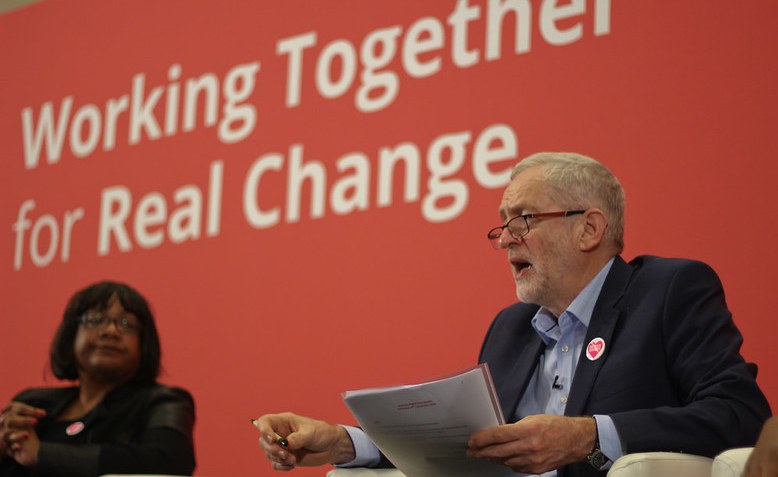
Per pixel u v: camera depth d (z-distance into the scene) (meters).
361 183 8.26
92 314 7.26
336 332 8.11
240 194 8.91
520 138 7.50
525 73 7.58
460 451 4.37
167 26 9.81
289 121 8.79
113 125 9.88
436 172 7.88
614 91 7.14
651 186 6.85
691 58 6.88
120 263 9.45
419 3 8.29
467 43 7.95
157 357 7.34
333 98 8.59
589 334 4.99
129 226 9.48
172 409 6.94
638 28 7.13
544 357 5.29
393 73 8.30
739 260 6.45
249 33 9.26
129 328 7.28
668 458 4.02
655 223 6.78
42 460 6.45
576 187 5.29
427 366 7.58
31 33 10.76
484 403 4.09
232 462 8.38
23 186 10.32
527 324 5.52
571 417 4.32
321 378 8.10
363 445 5.03
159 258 9.23
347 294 8.12
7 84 10.77
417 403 4.18
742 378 4.54
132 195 9.55
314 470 7.95
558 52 7.46
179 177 9.31
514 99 7.60
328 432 4.90
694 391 4.62
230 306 8.73
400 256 7.91
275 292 8.52
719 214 6.57
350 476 4.91
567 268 5.23
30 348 9.76
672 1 7.03
